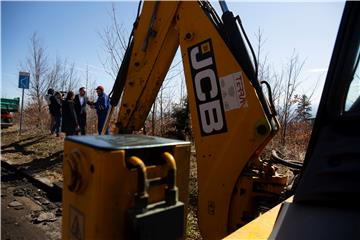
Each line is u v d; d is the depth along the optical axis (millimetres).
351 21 1318
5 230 3385
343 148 1136
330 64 1357
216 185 2330
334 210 1053
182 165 1162
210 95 2402
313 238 945
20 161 6852
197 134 2479
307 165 1289
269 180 2219
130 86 3156
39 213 3928
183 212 1010
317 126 1370
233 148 2256
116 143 1004
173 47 2867
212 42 2396
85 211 963
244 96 2221
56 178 5410
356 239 907
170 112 9953
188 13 2572
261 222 1270
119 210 940
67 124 9242
